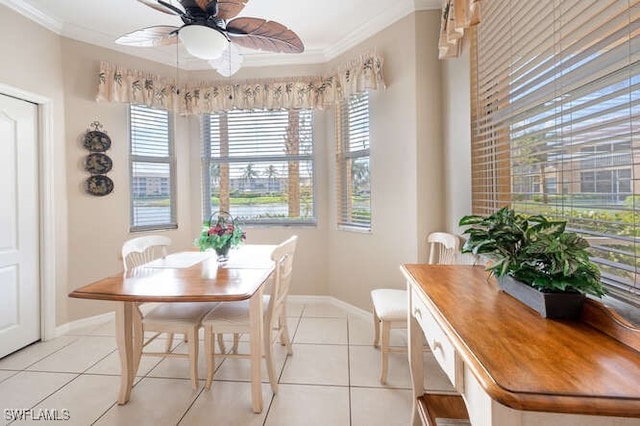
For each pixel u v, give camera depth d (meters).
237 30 1.99
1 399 1.89
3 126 2.40
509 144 1.67
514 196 1.63
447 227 2.48
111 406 1.82
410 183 2.61
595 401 0.59
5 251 2.43
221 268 2.08
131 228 3.25
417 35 2.52
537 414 0.65
